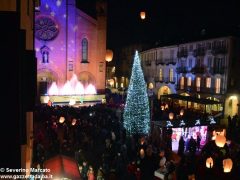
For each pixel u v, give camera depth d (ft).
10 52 9.47
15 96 9.52
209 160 47.83
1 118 9.46
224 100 110.52
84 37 138.10
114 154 55.98
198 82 126.31
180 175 45.91
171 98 119.85
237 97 113.09
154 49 161.99
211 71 118.21
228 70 110.01
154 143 62.85
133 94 76.07
